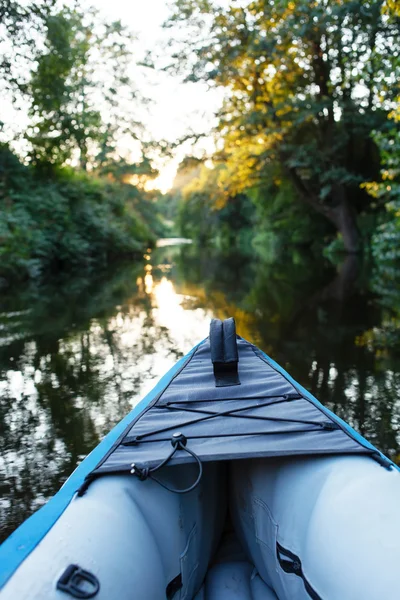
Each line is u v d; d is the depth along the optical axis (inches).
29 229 677.3
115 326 326.3
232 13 674.8
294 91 752.3
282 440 82.1
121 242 1018.7
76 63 859.4
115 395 192.5
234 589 90.3
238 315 359.9
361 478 72.1
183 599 80.4
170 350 259.0
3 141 738.2
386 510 63.8
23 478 131.2
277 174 890.1
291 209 1067.3
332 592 62.0
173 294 488.4
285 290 498.9
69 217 810.2
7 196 693.3
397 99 467.2
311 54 703.1
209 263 943.0
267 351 250.4
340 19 587.8
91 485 73.0
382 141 505.0
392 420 160.4
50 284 586.6
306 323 323.0
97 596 53.4
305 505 74.6
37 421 168.9
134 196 1547.7
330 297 438.9
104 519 64.7
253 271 735.7
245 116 740.7
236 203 1854.1
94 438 154.5
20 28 617.0
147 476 73.8
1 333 309.9
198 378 116.0
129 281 617.6
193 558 84.7
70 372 224.7
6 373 225.8
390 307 377.7
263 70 703.1
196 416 93.4
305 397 101.4
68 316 367.9
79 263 788.0
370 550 59.6
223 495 106.8
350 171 820.6
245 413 94.2
